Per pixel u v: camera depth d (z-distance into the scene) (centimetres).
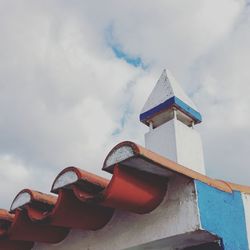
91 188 334
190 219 317
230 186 366
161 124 505
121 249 358
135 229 351
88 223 366
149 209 339
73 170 329
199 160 476
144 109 520
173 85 514
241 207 363
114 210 372
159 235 331
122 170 309
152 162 301
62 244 416
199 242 340
